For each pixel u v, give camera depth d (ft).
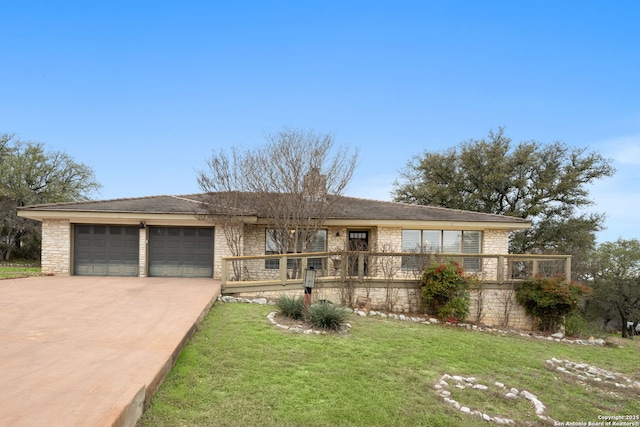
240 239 49.47
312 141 51.11
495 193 102.32
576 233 94.48
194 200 56.13
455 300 40.73
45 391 13.10
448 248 57.47
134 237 49.42
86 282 41.68
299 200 49.70
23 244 111.24
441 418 16.47
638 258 101.19
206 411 14.94
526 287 44.96
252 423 14.35
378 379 20.24
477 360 26.48
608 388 24.23
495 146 100.73
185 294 35.06
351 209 58.75
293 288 42.68
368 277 43.45
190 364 19.40
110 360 16.83
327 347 24.58
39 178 118.11
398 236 56.18
